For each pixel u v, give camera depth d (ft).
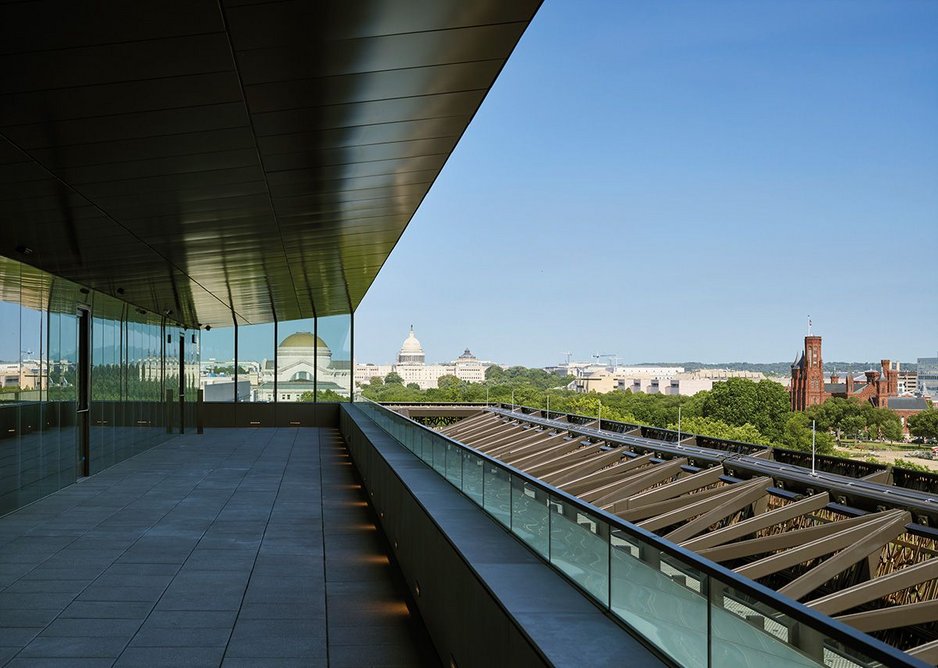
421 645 20.92
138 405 64.39
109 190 28.50
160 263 47.67
